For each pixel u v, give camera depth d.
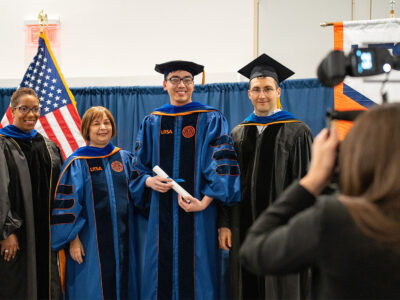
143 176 3.30
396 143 1.02
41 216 3.44
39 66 4.18
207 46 5.19
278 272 1.14
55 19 5.35
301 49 5.00
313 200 1.22
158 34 5.27
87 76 5.32
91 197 3.32
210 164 3.21
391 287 0.99
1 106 4.96
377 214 0.99
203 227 3.20
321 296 1.14
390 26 3.63
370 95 3.56
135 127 4.79
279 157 3.31
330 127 1.38
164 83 3.52
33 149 3.51
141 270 3.45
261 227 1.22
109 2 5.34
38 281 3.41
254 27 5.09
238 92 4.67
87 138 3.49
